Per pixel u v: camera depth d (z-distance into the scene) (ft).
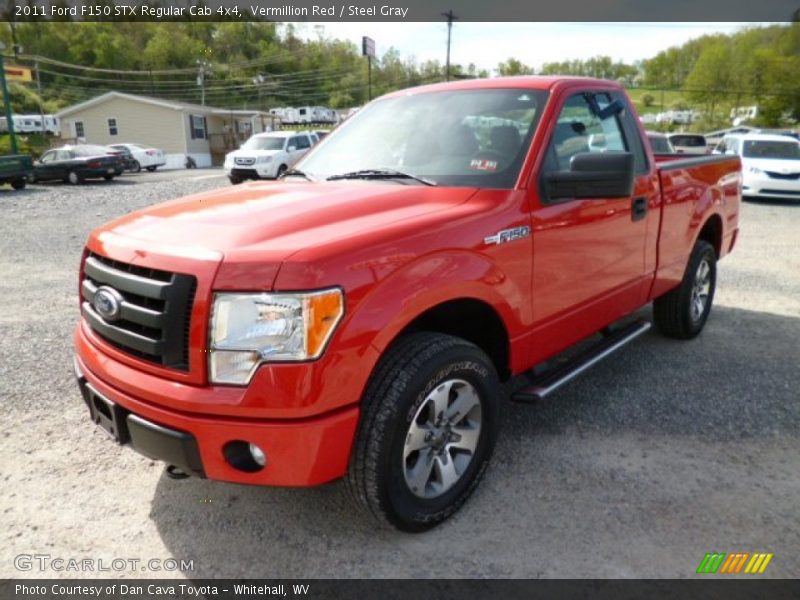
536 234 10.18
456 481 9.34
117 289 8.43
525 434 11.93
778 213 43.37
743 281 23.91
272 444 7.53
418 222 8.73
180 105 140.26
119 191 64.08
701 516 9.35
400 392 8.14
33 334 17.72
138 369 8.20
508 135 10.89
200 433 7.60
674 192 14.46
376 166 11.56
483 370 9.43
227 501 9.95
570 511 9.52
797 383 14.17
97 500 9.98
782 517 9.32
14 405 13.20
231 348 7.48
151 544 8.97
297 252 7.55
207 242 8.03
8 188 70.13
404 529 8.82
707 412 12.77
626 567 8.30
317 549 8.81
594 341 16.43
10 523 9.41
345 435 7.85
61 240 33.68
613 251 12.34
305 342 7.38
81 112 143.02
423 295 8.33
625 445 11.49
